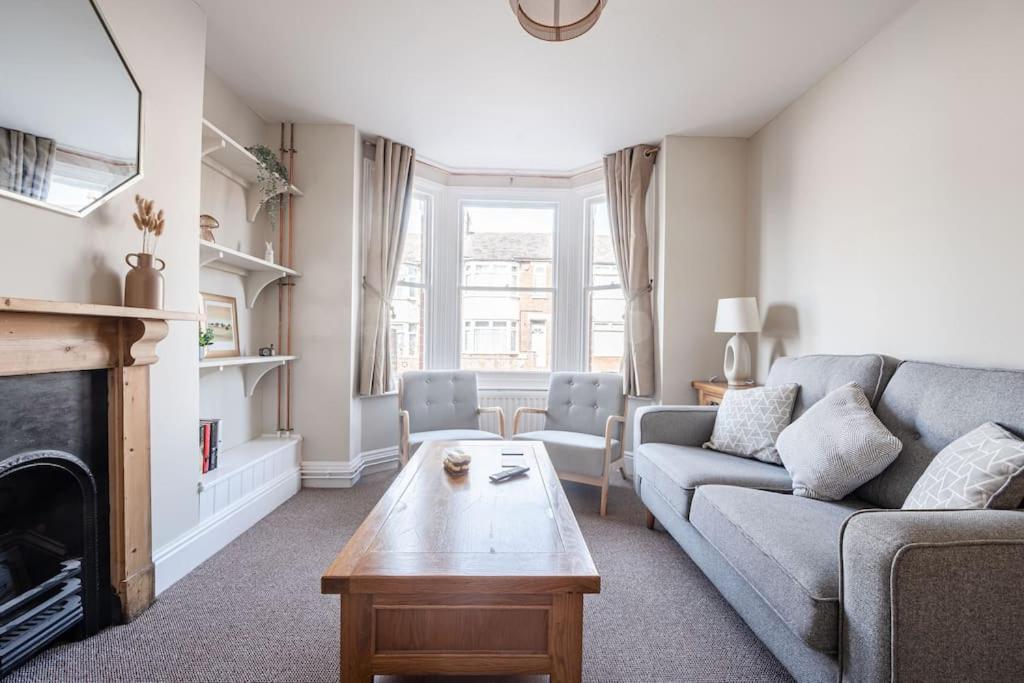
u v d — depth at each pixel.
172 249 1.84
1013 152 1.59
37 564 1.45
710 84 2.66
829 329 2.52
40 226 1.31
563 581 1.06
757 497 1.60
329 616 1.65
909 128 2.01
